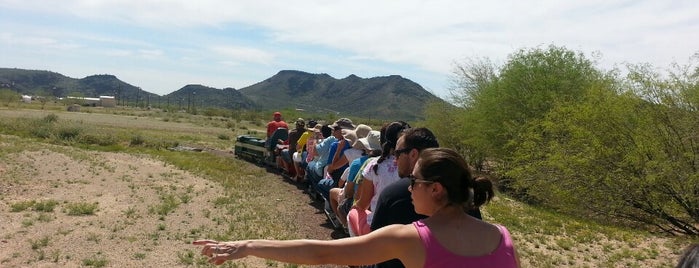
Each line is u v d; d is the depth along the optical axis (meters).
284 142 14.45
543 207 15.07
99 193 10.09
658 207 12.25
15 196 9.34
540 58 20.53
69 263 5.95
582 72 20.30
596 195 13.09
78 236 7.01
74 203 9.05
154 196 10.05
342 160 8.50
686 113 12.34
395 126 4.79
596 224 11.53
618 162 12.87
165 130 36.31
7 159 13.14
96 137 20.58
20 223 7.53
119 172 12.81
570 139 14.19
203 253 2.43
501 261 2.21
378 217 3.30
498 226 2.37
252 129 50.50
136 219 8.13
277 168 14.66
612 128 13.05
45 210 8.40
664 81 12.46
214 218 8.40
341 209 6.54
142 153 17.70
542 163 14.31
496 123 21.17
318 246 2.30
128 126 37.97
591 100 13.84
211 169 14.22
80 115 54.25
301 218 8.87
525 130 18.94
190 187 11.13
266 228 8.00
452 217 2.31
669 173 11.70
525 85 20.81
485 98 22.48
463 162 2.38
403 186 3.30
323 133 10.70
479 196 2.43
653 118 12.62
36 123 23.70
